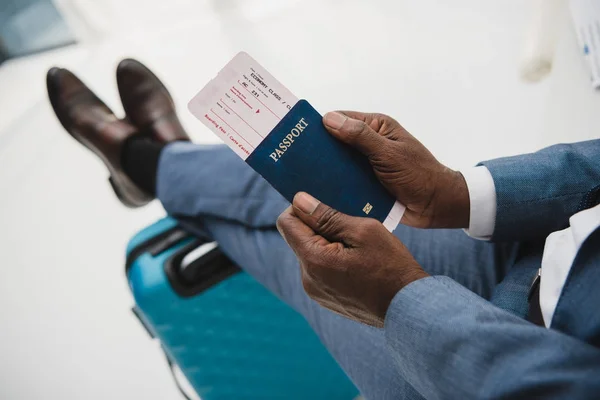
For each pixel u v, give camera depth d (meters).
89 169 1.52
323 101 1.37
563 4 1.11
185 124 1.45
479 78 1.29
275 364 0.93
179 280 0.80
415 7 1.53
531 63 1.21
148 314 0.80
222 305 0.83
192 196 0.82
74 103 1.12
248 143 0.46
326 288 0.48
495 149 1.15
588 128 1.11
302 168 0.47
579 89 1.17
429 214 0.56
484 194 0.55
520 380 0.33
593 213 0.44
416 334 0.42
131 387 1.12
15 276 1.32
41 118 1.74
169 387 1.11
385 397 0.56
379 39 1.48
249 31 1.66
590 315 0.38
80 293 1.27
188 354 0.86
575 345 0.34
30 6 1.99
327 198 0.49
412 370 0.43
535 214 0.56
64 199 1.45
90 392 1.12
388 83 1.36
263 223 0.76
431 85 1.31
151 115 1.09
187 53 1.67
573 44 1.24
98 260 1.31
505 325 0.38
